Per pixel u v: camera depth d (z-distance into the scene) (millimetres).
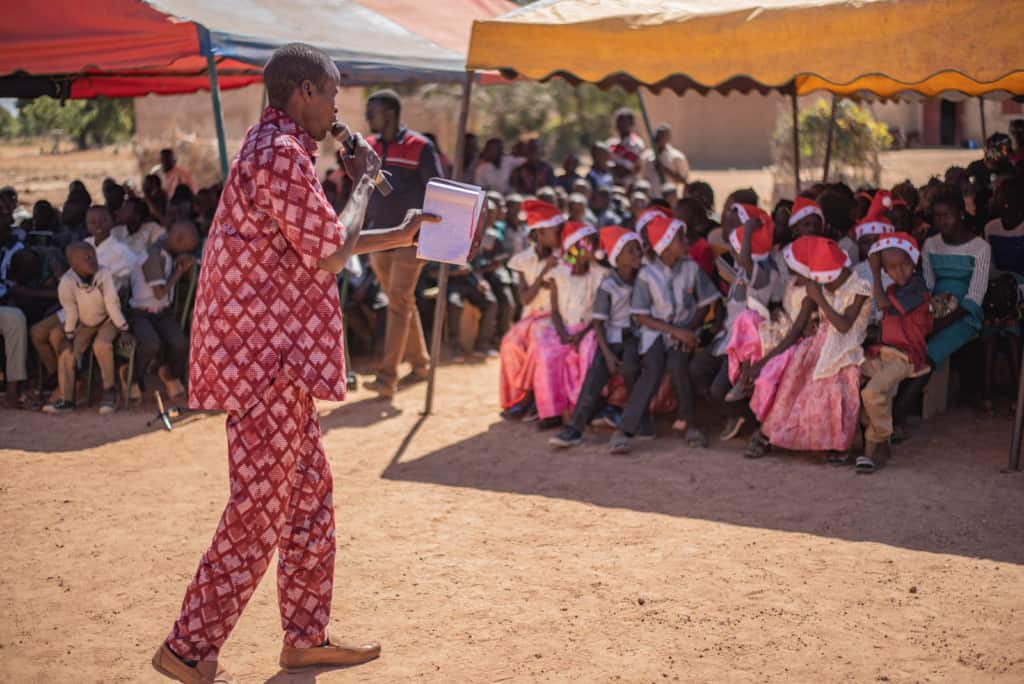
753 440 6434
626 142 13430
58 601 4512
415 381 8680
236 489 3400
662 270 6691
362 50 8766
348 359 9273
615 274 6859
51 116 43438
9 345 7793
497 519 5457
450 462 6480
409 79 10148
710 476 6066
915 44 5617
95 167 34719
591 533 5219
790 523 5281
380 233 3650
